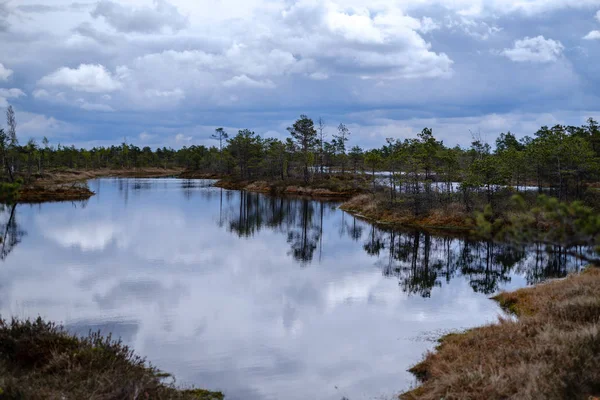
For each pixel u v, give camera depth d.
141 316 14.34
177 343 12.09
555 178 37.56
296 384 9.71
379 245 28.97
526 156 40.16
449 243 29.52
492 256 25.48
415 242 30.03
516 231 5.55
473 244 29.22
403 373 10.20
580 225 5.08
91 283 18.36
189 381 9.74
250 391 9.36
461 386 7.79
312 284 18.80
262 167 88.12
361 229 35.81
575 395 6.60
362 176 79.38
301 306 15.65
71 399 6.82
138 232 32.38
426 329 13.16
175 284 18.47
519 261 24.09
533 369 7.33
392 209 41.84
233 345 12.01
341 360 11.01
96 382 7.42
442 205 39.00
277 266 22.41
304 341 12.30
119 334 12.67
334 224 38.72
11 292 16.89
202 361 10.91
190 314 14.62
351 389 9.45
